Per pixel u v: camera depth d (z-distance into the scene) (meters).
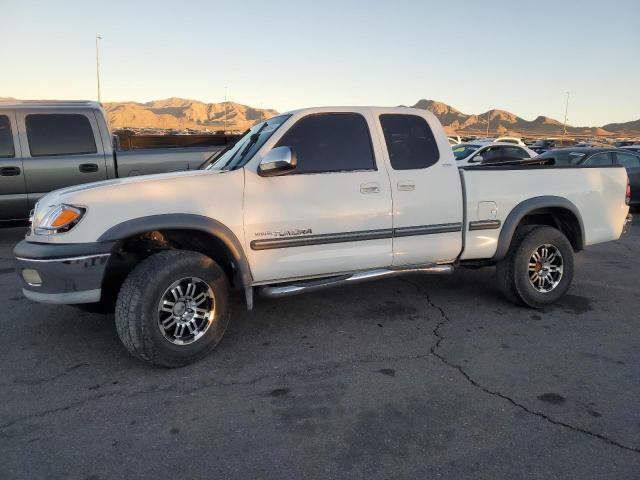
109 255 3.60
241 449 2.82
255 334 4.47
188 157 8.57
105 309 4.18
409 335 4.46
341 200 4.29
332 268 4.34
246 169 4.06
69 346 4.22
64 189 4.03
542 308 5.17
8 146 7.71
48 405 3.29
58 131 7.93
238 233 3.96
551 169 5.23
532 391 3.47
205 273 3.85
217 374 3.73
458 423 3.08
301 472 2.63
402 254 4.59
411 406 3.28
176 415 3.17
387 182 4.47
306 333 4.50
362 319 4.84
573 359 3.99
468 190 4.79
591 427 3.04
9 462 2.71
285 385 3.56
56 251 3.53
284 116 4.50
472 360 3.96
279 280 4.22
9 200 7.71
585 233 5.43
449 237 4.77
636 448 2.84
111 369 3.81
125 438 2.93
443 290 5.77
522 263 5.00
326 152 4.34
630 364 3.90
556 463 2.70
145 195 3.72
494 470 2.65
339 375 3.71
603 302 5.43
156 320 3.64
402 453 2.79
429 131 4.75
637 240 9.32
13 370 3.79
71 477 2.60
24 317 4.90
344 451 2.80
